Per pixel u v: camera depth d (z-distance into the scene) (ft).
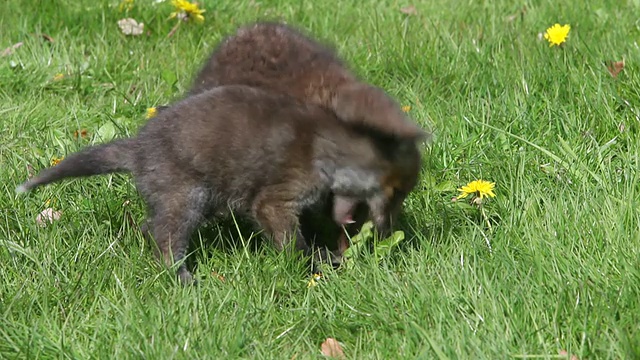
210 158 24.20
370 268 23.72
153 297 23.26
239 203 24.86
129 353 20.92
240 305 22.66
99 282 23.81
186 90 30.63
